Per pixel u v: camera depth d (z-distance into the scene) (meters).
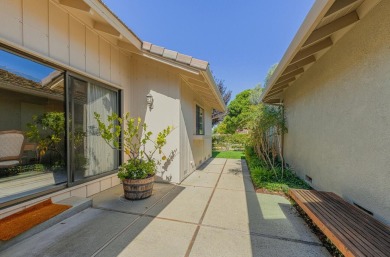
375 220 2.15
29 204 2.73
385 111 2.20
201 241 2.32
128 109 4.96
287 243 2.29
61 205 2.96
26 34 2.62
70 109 3.37
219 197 3.86
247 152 9.11
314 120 4.14
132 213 3.05
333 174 3.30
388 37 2.16
